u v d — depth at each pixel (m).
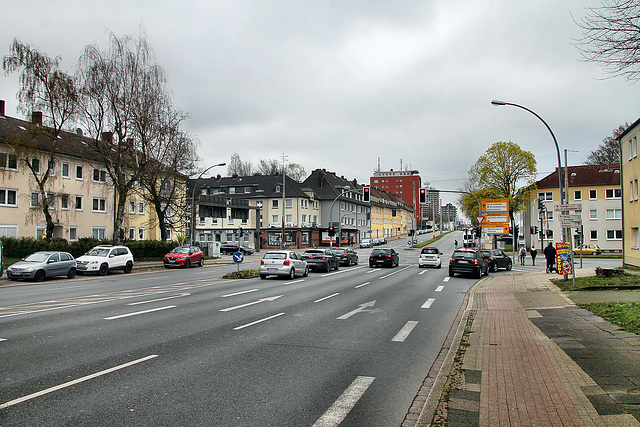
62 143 31.30
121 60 32.34
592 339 8.25
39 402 5.15
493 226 42.47
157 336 8.90
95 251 28.55
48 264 23.39
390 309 13.38
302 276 26.36
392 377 6.41
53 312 11.88
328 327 10.23
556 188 62.31
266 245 76.06
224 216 72.50
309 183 88.12
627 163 27.89
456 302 15.34
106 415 4.80
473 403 5.09
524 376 6.08
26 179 35.66
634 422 4.41
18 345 7.98
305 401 5.37
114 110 31.67
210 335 9.09
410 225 154.12
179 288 19.00
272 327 10.11
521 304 13.92
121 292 17.33
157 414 4.86
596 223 60.00
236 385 5.93
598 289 16.25
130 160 35.62
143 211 50.09
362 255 57.50
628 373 6.07
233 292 17.38
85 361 6.95
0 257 23.16
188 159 37.28
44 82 29.19
